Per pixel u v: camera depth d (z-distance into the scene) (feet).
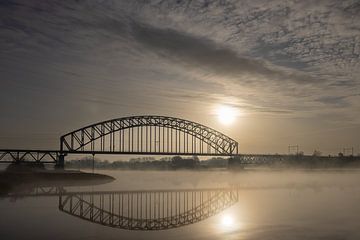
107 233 104.58
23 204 167.53
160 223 121.70
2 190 243.19
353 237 98.68
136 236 100.99
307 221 121.39
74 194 224.33
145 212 148.66
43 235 100.53
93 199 196.03
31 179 334.03
